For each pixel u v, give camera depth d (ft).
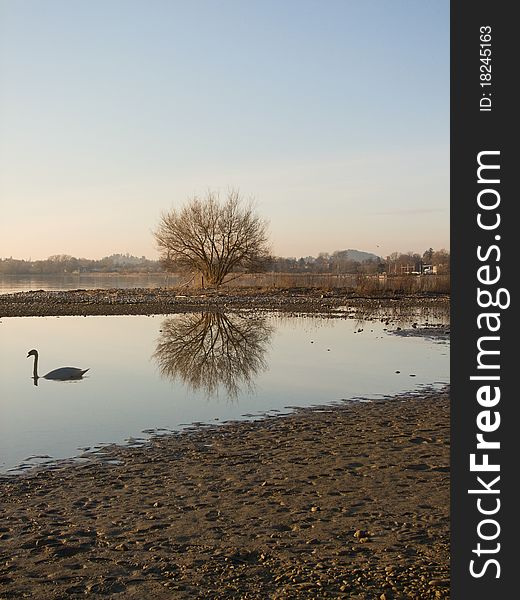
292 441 33.42
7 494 25.70
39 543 21.02
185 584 18.13
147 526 22.38
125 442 33.71
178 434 35.27
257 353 69.31
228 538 21.29
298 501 24.61
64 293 170.50
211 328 95.45
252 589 17.74
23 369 59.36
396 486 26.04
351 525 22.18
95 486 26.63
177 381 52.95
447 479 26.68
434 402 43.04
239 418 39.14
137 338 83.35
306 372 56.90
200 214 179.93
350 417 38.86
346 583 17.83
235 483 26.81
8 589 17.98
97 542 21.08
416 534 21.25
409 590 17.39
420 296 155.53
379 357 65.67
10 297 155.63
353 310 126.41
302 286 183.21
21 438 34.53
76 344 77.25
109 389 49.42
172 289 185.68
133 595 17.56
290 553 20.03
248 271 185.47
